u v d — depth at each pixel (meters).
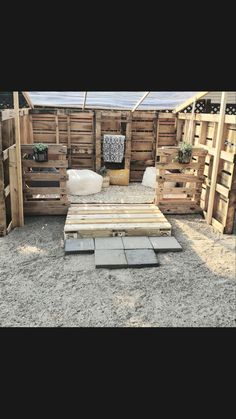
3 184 4.54
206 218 5.59
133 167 8.16
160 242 4.54
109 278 3.66
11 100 5.88
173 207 5.88
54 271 3.77
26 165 5.27
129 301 3.27
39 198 5.74
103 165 8.04
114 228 4.67
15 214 5.06
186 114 6.98
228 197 4.87
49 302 3.21
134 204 5.92
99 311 3.10
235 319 3.05
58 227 5.12
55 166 5.36
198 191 5.86
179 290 3.48
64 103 7.27
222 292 3.46
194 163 5.71
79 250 4.20
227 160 4.89
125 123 7.81
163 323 2.96
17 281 3.55
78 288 3.46
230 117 4.80
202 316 3.08
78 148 7.86
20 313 3.04
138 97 6.29
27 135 6.89
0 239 4.61
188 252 4.36
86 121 7.73
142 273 3.79
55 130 7.64
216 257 4.25
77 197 6.71
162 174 5.73
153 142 8.02
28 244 4.47
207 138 5.80
